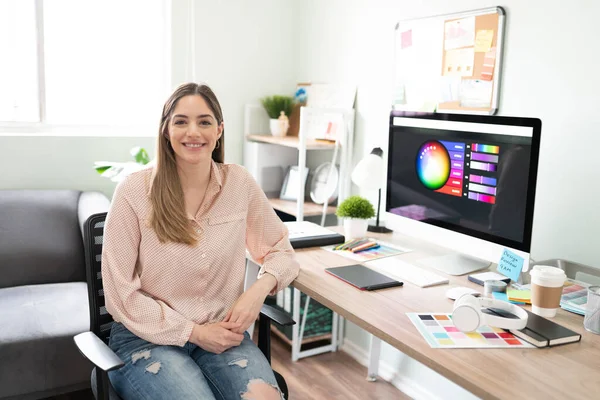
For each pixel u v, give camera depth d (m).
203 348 1.52
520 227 1.61
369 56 2.67
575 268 1.70
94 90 3.09
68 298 2.37
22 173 2.84
